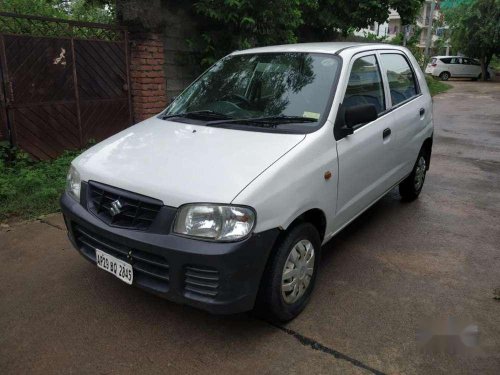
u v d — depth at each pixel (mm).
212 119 3408
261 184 2516
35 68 5539
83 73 6016
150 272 2574
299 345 2721
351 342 2754
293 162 2748
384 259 3863
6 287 3334
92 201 2852
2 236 4156
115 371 2494
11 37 5266
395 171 4383
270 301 2719
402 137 4363
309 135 3002
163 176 2629
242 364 2555
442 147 8539
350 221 3674
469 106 15188
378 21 9578
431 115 5320
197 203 2424
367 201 3867
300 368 2527
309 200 2855
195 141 3018
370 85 3912
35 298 3195
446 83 27531
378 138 3803
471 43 30078
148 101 6574
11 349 2666
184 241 2422
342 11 9273
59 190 5035
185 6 6688
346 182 3338
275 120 3203
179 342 2740
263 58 3881
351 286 3404
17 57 5359
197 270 2438
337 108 3262
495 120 11914
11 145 5520
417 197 5508
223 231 2398
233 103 3570
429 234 4410
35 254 3836
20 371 2490
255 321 2955
